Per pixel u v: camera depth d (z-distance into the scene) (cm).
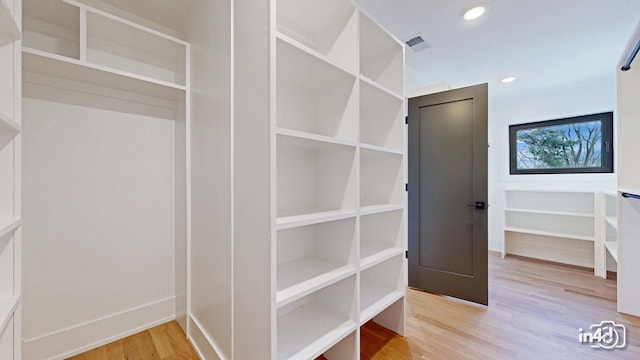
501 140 400
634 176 212
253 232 114
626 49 195
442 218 249
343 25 153
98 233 170
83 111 165
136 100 185
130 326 181
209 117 151
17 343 97
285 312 155
